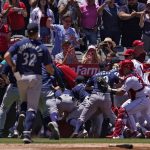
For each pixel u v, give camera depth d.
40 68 33.12
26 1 53.88
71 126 41.97
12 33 51.34
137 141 36.16
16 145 29.95
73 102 41.94
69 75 42.78
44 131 39.81
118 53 52.91
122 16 54.06
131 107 41.03
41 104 36.81
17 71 32.91
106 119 42.16
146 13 54.62
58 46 50.06
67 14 50.53
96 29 53.78
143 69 42.97
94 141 35.34
